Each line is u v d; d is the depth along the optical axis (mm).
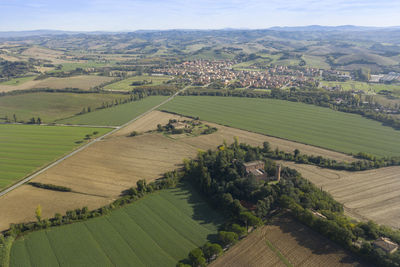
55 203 142875
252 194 140625
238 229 115250
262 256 105750
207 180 152375
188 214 135375
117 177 171500
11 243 113562
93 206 140375
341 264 101062
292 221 125562
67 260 106125
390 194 150375
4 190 155250
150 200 146500
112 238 117875
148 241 116438
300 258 104188
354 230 113688
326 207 132000
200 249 106688
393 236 110938
